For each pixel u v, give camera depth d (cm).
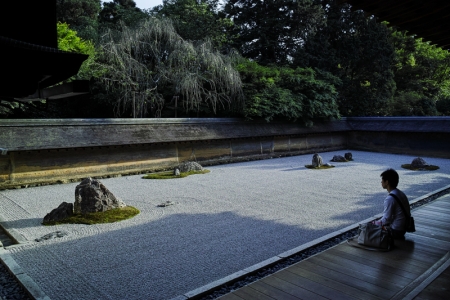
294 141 2122
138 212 815
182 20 2520
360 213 788
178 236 644
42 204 929
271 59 2850
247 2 2844
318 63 2642
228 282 431
